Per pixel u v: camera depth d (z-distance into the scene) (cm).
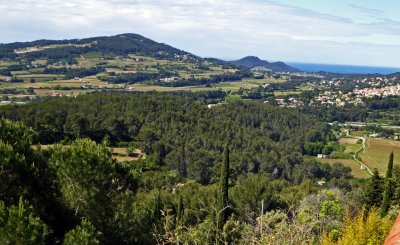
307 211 1023
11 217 751
